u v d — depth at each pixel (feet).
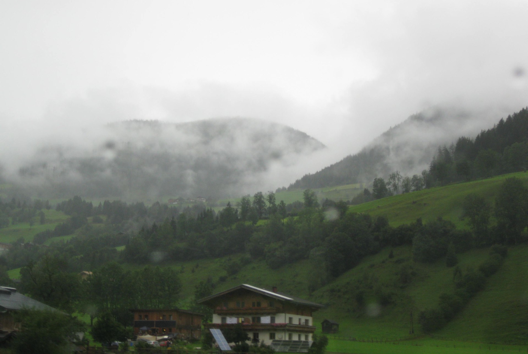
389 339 406.82
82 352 204.03
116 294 524.11
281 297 282.97
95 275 532.32
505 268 498.69
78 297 427.74
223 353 215.51
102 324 288.71
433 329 429.38
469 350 324.19
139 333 358.43
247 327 279.90
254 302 295.89
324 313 538.88
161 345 294.87
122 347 231.91
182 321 380.78
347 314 521.65
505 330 388.78
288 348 260.01
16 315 184.65
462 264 540.11
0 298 220.23
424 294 506.89
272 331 277.23
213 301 306.96
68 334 195.83
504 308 425.28
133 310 380.37
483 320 417.69
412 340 396.98
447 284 511.40
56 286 367.66
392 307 503.61
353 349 319.47
